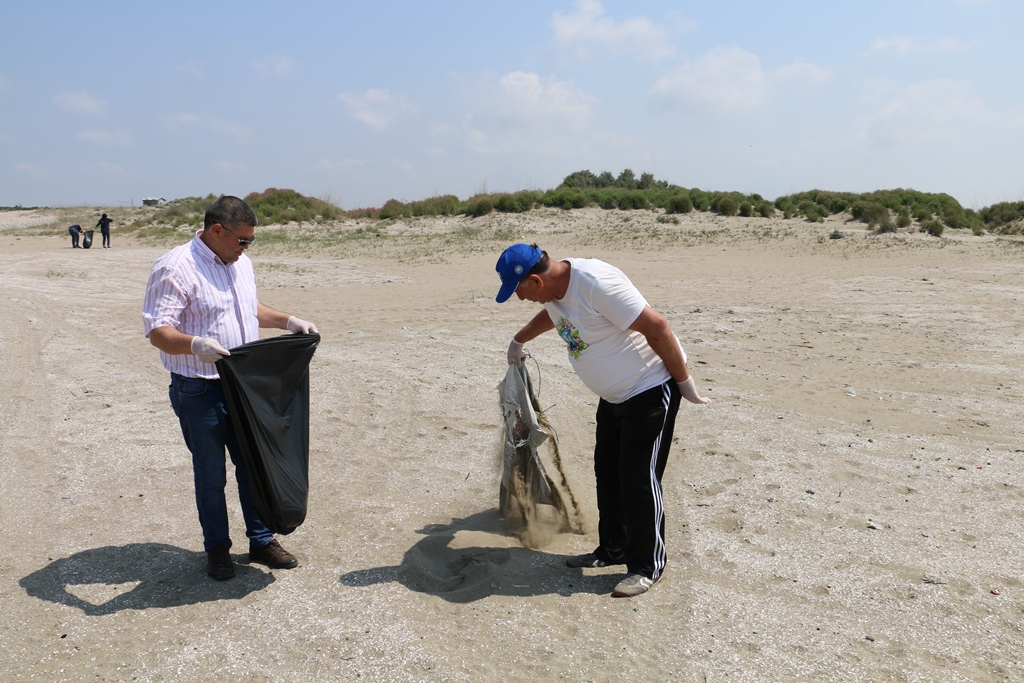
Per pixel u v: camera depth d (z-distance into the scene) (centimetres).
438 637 357
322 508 507
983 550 438
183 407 397
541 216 3672
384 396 784
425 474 569
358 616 375
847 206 3516
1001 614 372
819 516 486
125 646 349
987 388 809
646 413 388
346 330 1190
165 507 503
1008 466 573
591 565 428
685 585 405
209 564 412
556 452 487
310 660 338
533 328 454
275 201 4262
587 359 389
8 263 2217
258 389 386
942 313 1308
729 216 3528
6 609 381
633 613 378
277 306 1470
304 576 416
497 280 1905
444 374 879
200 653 343
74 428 664
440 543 456
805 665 332
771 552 438
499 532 474
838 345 1041
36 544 450
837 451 609
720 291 1623
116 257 2489
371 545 453
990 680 321
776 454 602
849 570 416
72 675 327
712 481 547
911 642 350
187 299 390
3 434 646
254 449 386
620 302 370
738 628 363
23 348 1008
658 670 329
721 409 728
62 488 531
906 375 869
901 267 2028
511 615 375
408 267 2269
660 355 381
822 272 1959
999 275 1819
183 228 3888
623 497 400
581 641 354
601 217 3638
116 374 871
